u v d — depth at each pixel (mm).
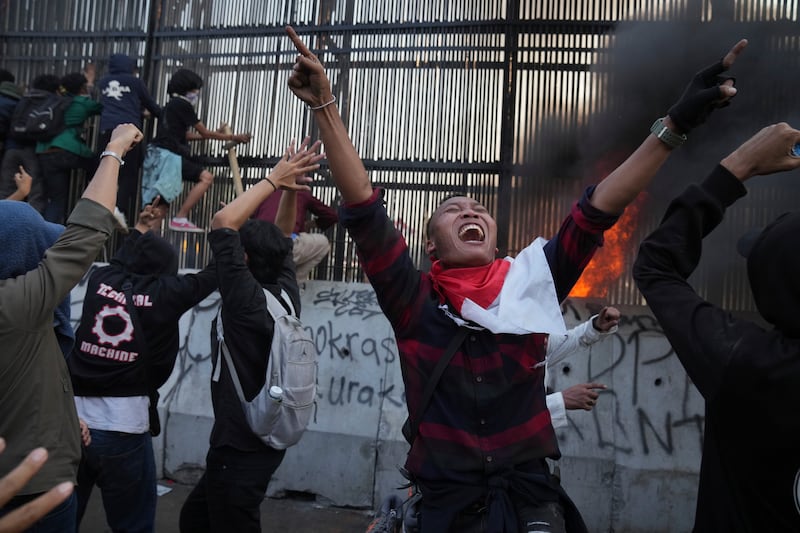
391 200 5871
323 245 5559
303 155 3426
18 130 6258
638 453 4754
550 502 2076
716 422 1674
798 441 1533
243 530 3324
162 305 3529
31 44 6840
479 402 2062
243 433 3254
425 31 5945
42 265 2238
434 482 2055
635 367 4930
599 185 2121
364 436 5090
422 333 2180
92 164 6410
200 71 6418
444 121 5848
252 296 3266
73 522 2396
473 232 2314
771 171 1847
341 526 4762
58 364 2352
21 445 2207
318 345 5422
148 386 3537
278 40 6258
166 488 5230
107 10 6695
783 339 1613
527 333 2086
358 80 6023
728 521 1680
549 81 5719
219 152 6316
